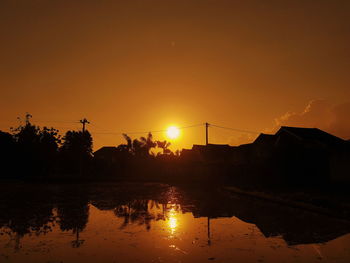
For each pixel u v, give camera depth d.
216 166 46.50
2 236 11.91
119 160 62.16
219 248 10.25
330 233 12.20
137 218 15.98
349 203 18.34
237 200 23.59
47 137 59.66
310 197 21.59
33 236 11.91
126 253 9.67
